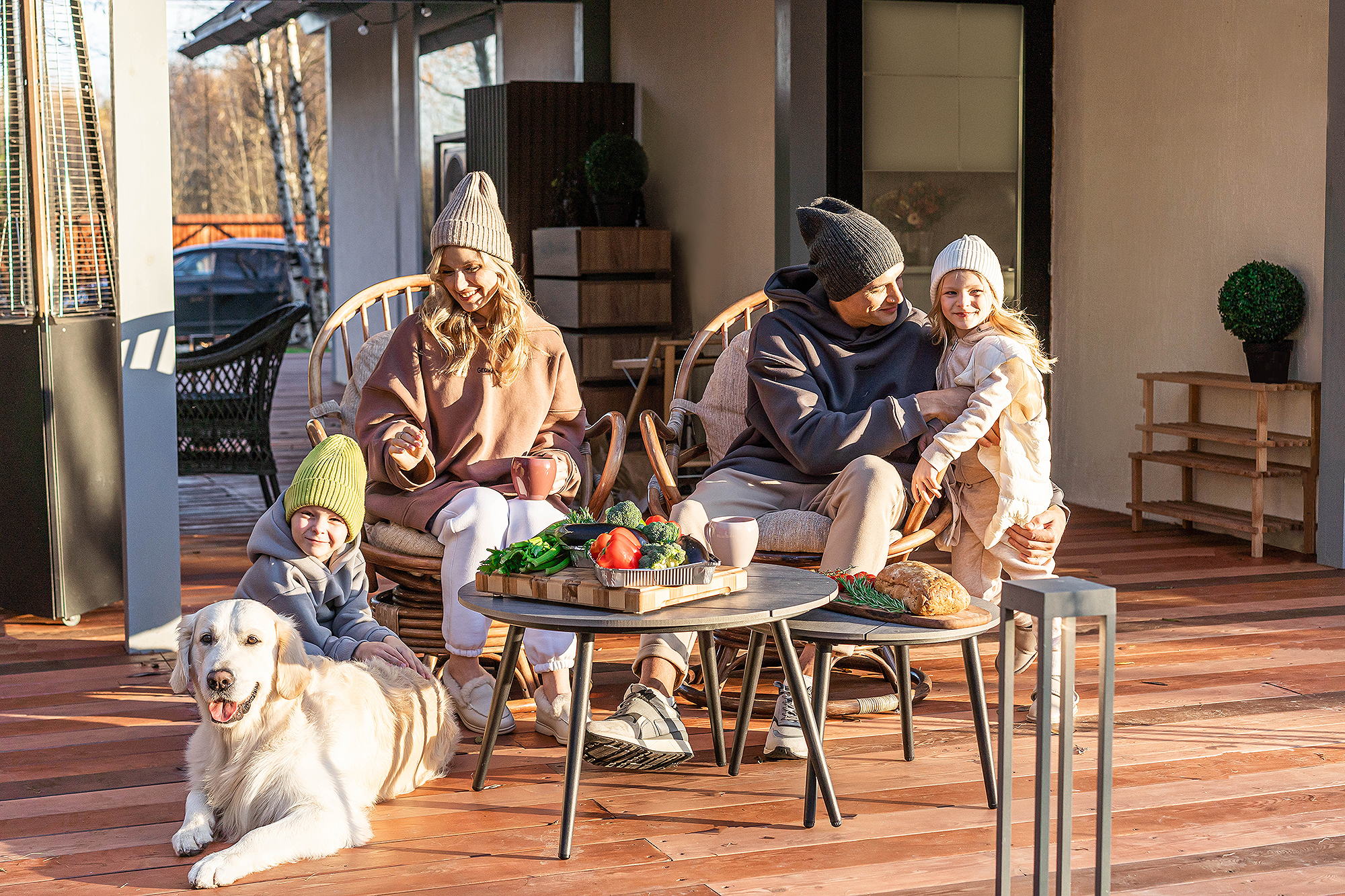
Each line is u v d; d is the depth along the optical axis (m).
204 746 2.26
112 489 3.96
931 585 2.25
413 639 2.95
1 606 3.97
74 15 3.91
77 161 3.93
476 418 3.05
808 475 3.02
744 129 6.35
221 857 2.04
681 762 2.62
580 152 7.50
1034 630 2.86
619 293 6.91
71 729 2.86
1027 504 2.80
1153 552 4.86
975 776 2.57
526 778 2.57
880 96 5.50
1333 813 2.36
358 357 3.53
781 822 2.33
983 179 5.77
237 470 5.41
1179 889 2.04
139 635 3.51
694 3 6.79
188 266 17.27
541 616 2.09
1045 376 6.08
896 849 2.20
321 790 2.17
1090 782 2.52
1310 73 4.68
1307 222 4.72
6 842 2.24
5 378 3.87
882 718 2.96
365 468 2.69
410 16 9.81
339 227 11.95
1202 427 5.05
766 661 3.27
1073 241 5.87
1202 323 5.19
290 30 16.75
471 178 3.07
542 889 2.04
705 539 2.79
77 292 3.92
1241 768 2.60
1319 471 4.64
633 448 5.50
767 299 3.69
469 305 3.07
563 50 8.05
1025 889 2.02
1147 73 5.39
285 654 2.18
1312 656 3.43
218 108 20.33
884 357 3.12
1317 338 4.71
